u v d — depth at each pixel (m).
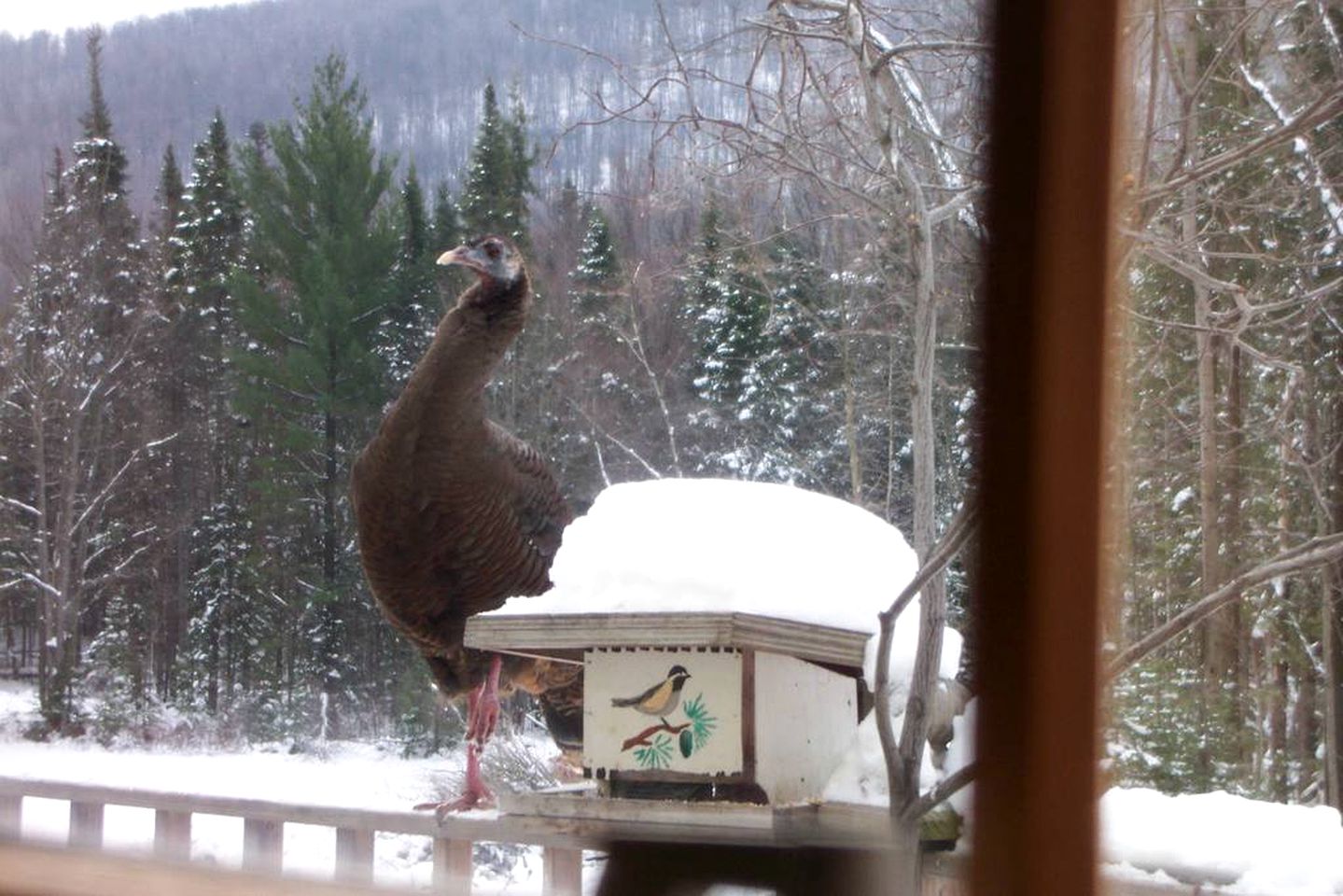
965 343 5.62
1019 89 4.28
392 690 15.52
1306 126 3.88
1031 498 4.14
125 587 18.19
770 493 4.37
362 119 16.48
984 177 4.37
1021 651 4.03
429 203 16.00
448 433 5.59
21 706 16.58
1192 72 5.25
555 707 5.58
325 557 16.55
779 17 4.73
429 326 16.03
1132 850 3.81
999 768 3.93
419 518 5.64
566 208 11.28
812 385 9.57
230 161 18.67
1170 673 8.05
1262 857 3.66
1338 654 8.66
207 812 5.98
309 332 16.20
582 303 11.12
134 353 18.67
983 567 4.10
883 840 3.86
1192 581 8.12
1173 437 7.59
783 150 4.74
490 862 7.44
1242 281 7.04
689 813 3.72
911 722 3.69
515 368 11.31
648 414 10.62
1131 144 4.48
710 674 3.84
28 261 18.75
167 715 16.33
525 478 5.95
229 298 18.31
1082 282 4.21
